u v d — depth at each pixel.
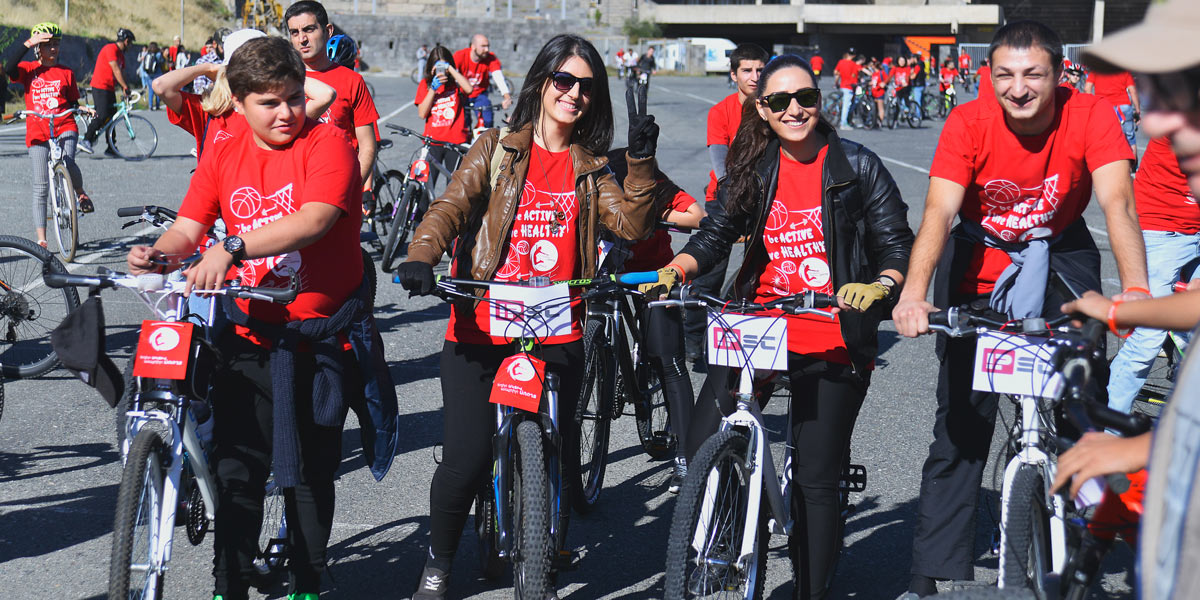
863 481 3.97
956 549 3.52
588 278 3.56
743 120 3.57
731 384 3.58
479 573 4.04
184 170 15.85
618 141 20.89
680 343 4.81
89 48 34.06
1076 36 62.56
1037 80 3.23
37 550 4.11
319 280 3.38
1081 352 2.67
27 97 9.44
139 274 3.12
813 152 3.51
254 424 3.41
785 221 3.55
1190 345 1.66
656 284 3.50
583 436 4.66
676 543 3.06
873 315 3.42
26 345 6.31
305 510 3.50
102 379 3.14
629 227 3.53
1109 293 8.83
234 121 3.43
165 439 3.16
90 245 10.09
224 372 3.39
